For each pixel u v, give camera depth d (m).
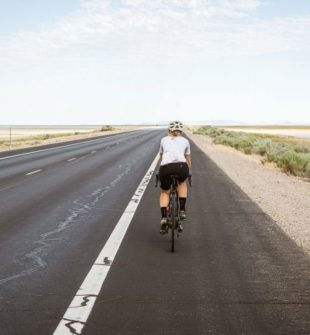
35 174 17.62
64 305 4.73
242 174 17.94
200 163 22.41
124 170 19.11
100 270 5.95
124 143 44.34
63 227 8.58
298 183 16.03
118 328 4.16
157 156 26.98
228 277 5.66
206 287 5.29
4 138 65.88
